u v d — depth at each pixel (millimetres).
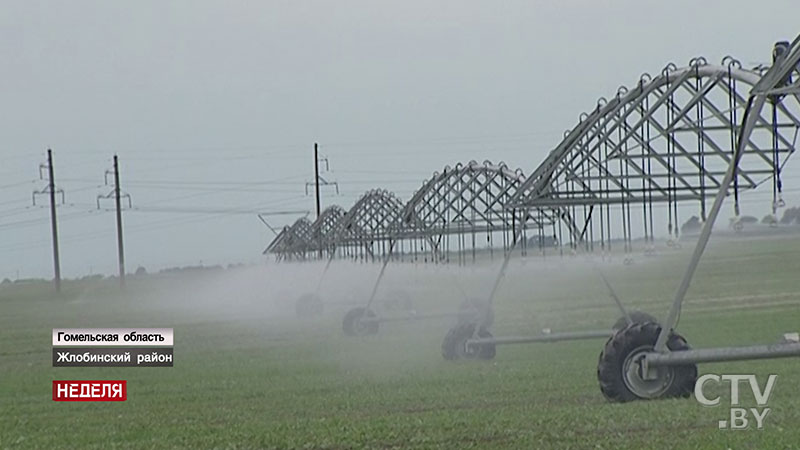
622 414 44062
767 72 47219
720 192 48438
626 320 70375
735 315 100000
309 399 56531
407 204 103250
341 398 55750
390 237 109562
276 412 52594
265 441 42812
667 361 48031
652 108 62906
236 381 67812
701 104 60469
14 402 63219
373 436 42062
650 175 64312
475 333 73500
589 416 43938
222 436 45062
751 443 37625
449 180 100125
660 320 96250
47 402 62688
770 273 160625
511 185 93688
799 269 165250
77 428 51250
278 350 90875
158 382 69750
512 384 56875
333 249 135875
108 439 46844
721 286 140625
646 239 67312
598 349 76625
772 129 50750
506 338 72688
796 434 39000
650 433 40062
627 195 68688
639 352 48500
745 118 48250
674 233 65750
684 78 60688
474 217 100125
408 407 50906
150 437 46594
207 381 68875
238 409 54750
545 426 42188
